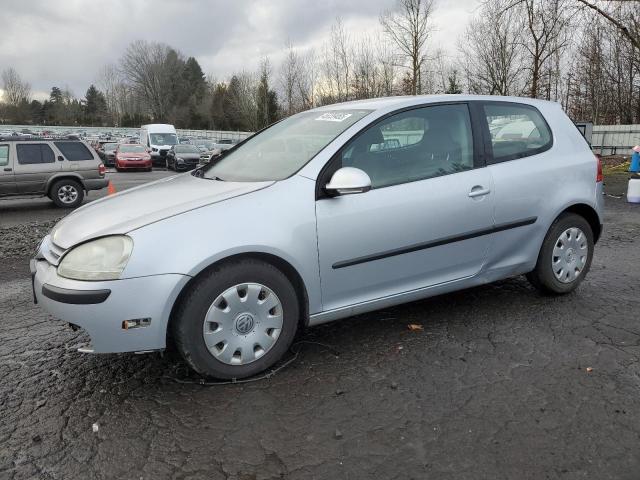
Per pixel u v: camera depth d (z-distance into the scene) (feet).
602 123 96.07
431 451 8.51
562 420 9.29
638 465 8.09
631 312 14.25
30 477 8.02
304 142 12.50
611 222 29.27
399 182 12.15
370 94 112.68
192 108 295.48
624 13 60.34
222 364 10.52
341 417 9.50
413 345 12.37
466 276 13.30
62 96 376.07
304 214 10.94
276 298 10.82
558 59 78.02
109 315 9.66
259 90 168.76
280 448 8.66
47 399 10.31
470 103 13.70
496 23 77.71
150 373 11.30
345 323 13.73
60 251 10.41
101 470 8.18
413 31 87.76
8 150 42.68
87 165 45.24
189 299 10.09
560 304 14.87
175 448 8.70
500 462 8.21
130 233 9.86
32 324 14.48
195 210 10.34
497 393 10.21
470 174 13.04
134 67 317.01
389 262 12.02
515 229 13.79
